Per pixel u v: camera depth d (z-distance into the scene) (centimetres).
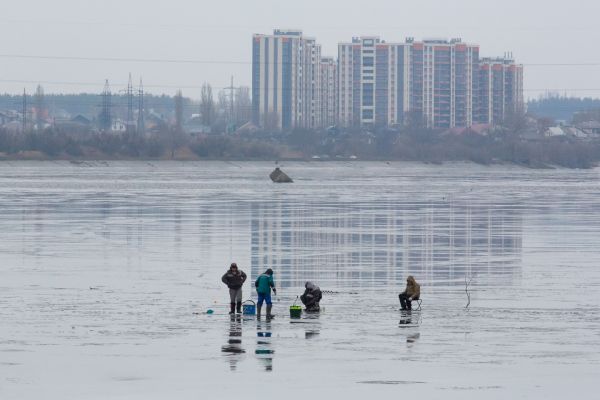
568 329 9556
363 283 12838
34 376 7688
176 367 7975
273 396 7175
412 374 7775
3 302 11006
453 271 14088
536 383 7512
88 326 9606
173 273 13525
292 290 12212
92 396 7169
